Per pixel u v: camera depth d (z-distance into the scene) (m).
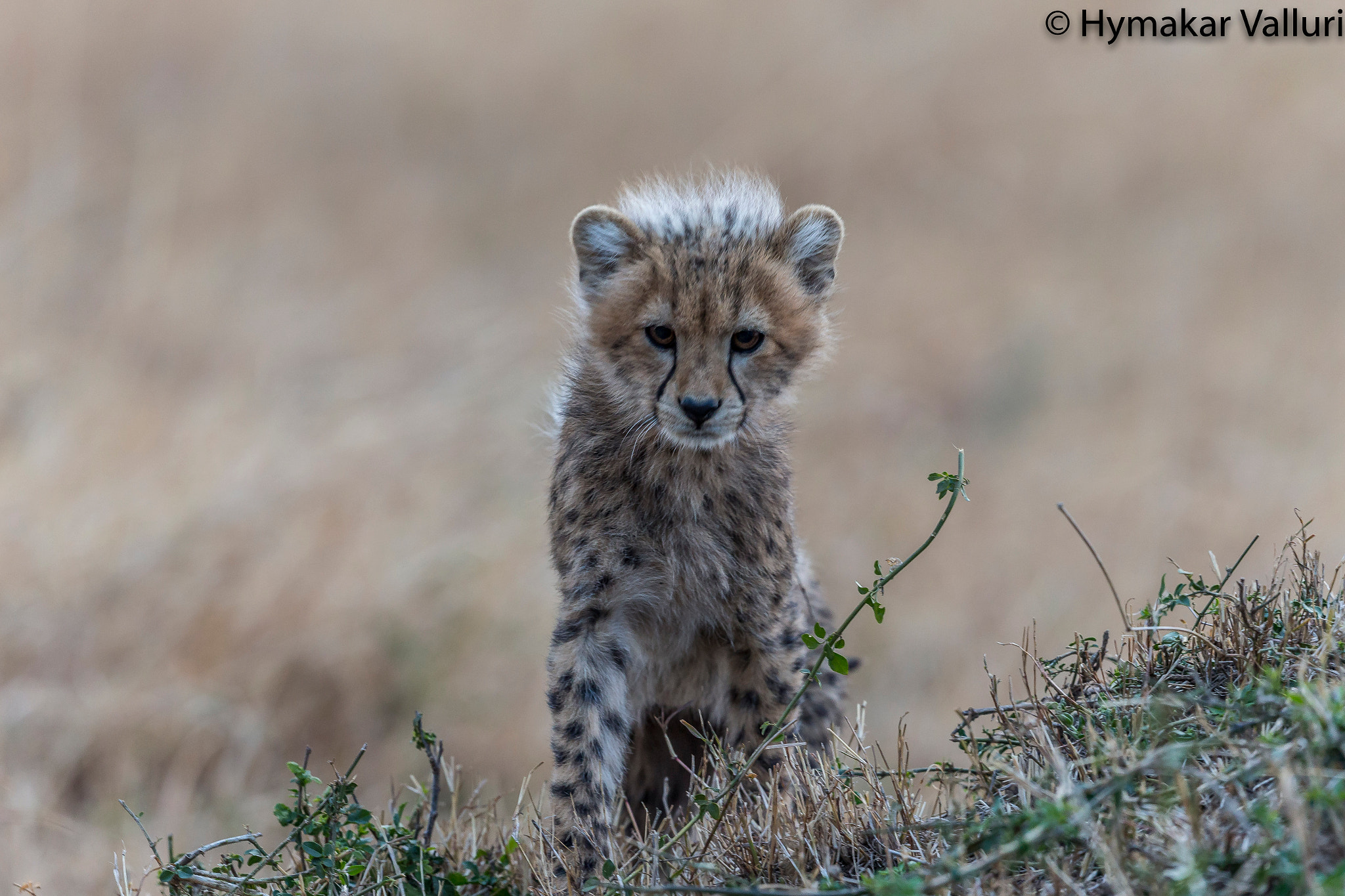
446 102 27.38
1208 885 4.28
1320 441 14.91
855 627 12.50
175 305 17.20
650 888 5.11
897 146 25.12
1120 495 14.05
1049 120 25.05
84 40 22.31
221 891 5.94
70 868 8.52
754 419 7.13
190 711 10.06
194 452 12.96
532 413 14.67
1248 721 4.75
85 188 18.61
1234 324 18.50
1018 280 20.70
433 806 6.45
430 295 20.48
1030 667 11.27
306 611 11.14
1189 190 23.08
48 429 12.78
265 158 23.58
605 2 28.84
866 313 20.30
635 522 7.00
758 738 7.13
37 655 10.58
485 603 11.65
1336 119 23.64
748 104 26.09
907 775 5.86
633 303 6.96
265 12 27.19
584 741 6.79
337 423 14.18
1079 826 4.52
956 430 16.92
